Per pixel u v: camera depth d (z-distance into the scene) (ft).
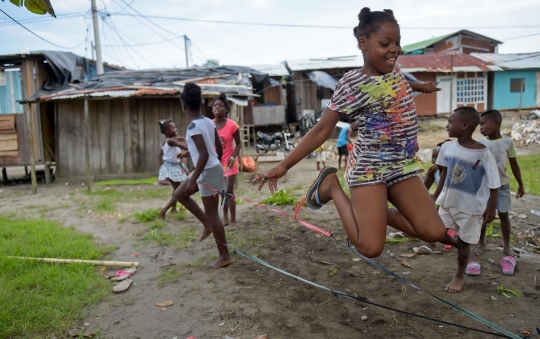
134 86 38.04
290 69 73.97
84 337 11.04
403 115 9.03
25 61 41.81
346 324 11.37
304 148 9.26
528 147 54.85
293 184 34.14
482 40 98.32
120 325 11.66
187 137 15.44
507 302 12.24
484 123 15.26
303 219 21.74
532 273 14.19
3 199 31.86
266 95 75.20
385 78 8.87
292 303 12.58
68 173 39.52
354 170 9.45
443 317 11.56
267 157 40.34
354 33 9.28
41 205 28.76
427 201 9.50
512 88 84.48
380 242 9.19
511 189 27.78
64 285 13.80
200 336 11.00
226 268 15.44
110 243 19.15
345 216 9.55
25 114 41.29
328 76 70.23
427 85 10.44
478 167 13.08
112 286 14.19
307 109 76.33
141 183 36.88
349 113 9.04
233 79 49.26
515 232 18.65
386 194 9.40
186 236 19.49
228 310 12.21
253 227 20.56
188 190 15.05
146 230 20.88
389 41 8.57
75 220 23.88
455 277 13.28
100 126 38.83
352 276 14.43
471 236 12.96
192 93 15.39
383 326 11.21
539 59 86.22
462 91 81.25
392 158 9.19
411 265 15.24
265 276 14.64
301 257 16.48
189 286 13.98
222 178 15.75
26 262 15.75
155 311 12.39
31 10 10.16
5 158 41.45
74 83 44.09
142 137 38.99
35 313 12.00
